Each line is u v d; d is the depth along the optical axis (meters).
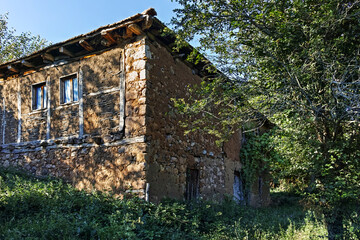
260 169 13.80
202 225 7.30
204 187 9.53
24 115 9.52
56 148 8.54
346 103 5.06
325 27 5.38
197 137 9.55
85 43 7.89
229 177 11.52
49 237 4.71
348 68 5.21
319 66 5.38
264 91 5.81
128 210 6.27
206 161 9.91
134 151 7.12
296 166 6.39
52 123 8.78
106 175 7.45
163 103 7.90
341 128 5.81
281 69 5.73
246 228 7.84
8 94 10.05
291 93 5.60
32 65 9.34
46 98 9.07
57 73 8.91
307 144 5.89
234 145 12.39
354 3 5.14
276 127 8.55
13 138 9.66
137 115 7.23
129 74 7.53
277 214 11.24
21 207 5.75
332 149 5.55
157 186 7.24
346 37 5.35
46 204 5.97
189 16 5.95
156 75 7.70
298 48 5.80
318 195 5.85
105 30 7.38
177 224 6.66
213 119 10.23
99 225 5.54
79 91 8.35
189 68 9.60
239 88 5.98
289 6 5.79
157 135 7.47
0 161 9.83
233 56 6.35
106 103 7.79
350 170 5.47
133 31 7.26
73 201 6.23
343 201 5.67
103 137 7.65
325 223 6.24
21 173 8.58
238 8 5.86
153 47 7.72
